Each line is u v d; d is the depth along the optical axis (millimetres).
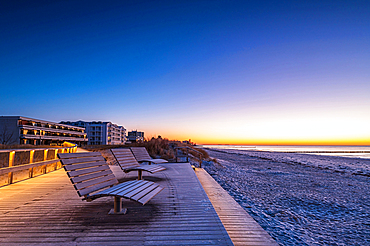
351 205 7812
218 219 3256
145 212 3541
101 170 3770
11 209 3633
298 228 5297
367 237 4910
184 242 2545
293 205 7531
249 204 7328
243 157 36219
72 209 3648
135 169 5160
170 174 7246
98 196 3037
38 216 3324
